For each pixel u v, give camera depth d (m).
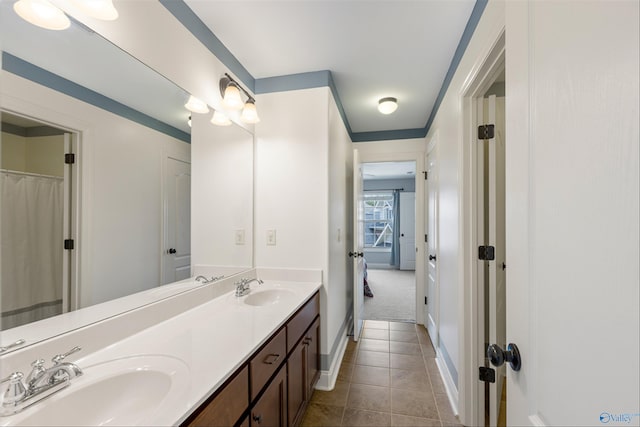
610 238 0.41
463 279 1.68
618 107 0.40
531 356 0.62
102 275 1.10
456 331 1.83
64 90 0.96
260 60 1.95
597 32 0.44
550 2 0.56
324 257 2.05
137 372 0.87
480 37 1.36
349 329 3.22
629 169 0.38
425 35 1.68
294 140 2.11
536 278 0.61
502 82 1.83
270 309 1.47
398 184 7.36
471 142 1.66
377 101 2.65
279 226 2.12
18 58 0.82
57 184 0.94
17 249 0.83
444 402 1.89
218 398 0.84
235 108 1.80
